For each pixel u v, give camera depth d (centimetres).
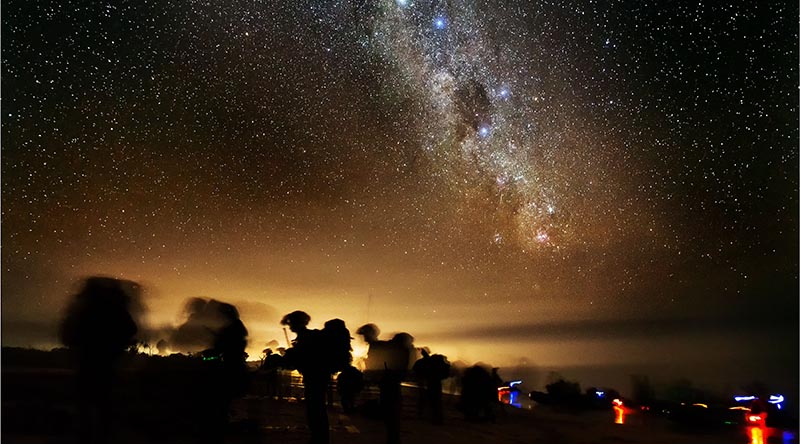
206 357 747
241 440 939
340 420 1273
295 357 800
